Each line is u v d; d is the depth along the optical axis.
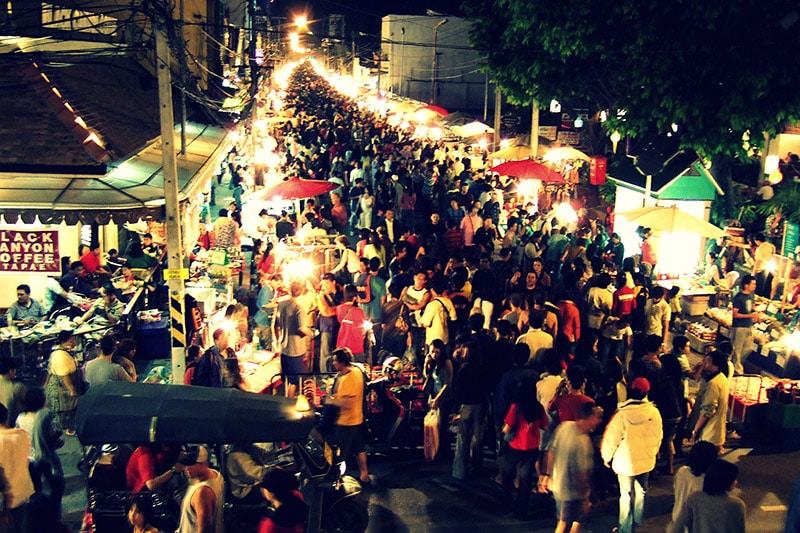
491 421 10.93
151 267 15.65
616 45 20.73
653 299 13.66
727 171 21.53
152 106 16.78
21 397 9.53
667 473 10.55
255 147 26.28
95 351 12.54
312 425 7.70
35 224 12.03
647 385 8.70
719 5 17.67
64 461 10.45
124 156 12.91
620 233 20.67
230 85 28.95
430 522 9.27
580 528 8.27
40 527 7.00
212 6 29.38
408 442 11.07
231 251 18.36
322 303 13.50
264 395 8.02
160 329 13.74
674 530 6.93
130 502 8.24
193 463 7.17
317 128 38.84
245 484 8.87
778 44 18.16
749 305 13.96
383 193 23.17
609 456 8.59
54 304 13.93
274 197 17.58
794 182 20.39
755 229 21.12
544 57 23.34
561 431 8.22
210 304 13.80
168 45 10.83
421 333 13.36
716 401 10.09
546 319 12.16
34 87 13.08
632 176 20.05
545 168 21.53
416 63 57.50
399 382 11.41
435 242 17.92
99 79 16.20
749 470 10.78
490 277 14.65
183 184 13.05
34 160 11.78
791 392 11.47
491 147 34.47
